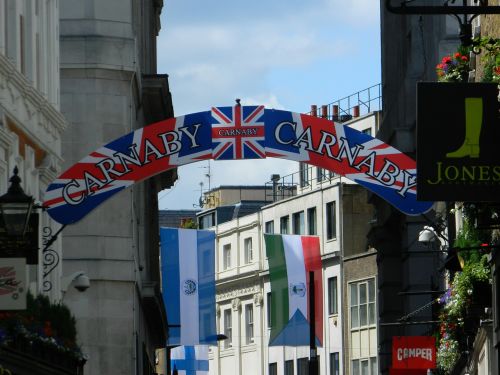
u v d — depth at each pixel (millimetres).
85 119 70000
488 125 35750
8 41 47250
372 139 55281
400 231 89062
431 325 80875
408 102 81750
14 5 47438
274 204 158750
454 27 76000
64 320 44188
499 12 32438
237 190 180375
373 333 138000
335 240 145750
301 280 140625
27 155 48750
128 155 54594
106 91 70250
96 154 54312
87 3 70562
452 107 35750
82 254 69938
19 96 47344
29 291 42250
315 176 154750
